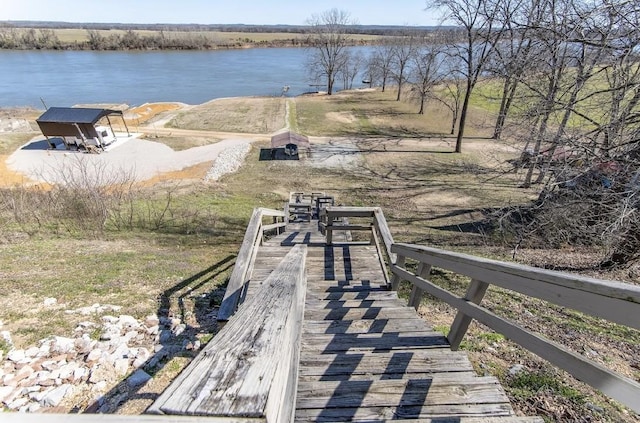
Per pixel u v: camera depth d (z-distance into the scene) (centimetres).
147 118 3073
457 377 191
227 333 86
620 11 429
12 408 243
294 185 1625
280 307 104
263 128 2791
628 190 430
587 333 358
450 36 2116
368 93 4553
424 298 466
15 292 411
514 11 960
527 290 142
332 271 454
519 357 295
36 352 300
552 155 534
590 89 532
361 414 168
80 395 258
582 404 238
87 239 713
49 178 1692
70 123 2092
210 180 1677
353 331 263
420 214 1236
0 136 2383
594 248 709
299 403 173
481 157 2103
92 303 399
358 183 1673
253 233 378
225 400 61
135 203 1123
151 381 274
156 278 487
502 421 150
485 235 900
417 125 3003
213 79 5366
